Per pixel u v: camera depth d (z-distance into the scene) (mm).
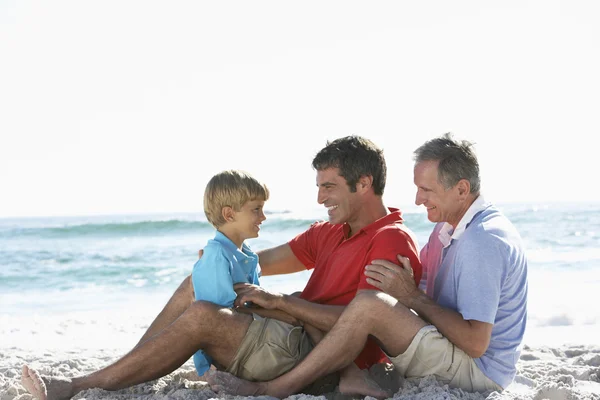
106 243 23453
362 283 3629
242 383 3443
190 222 26297
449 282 3535
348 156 3750
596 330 6516
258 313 3684
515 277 3498
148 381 3699
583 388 3756
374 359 3875
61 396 3492
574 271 13305
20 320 8648
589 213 32469
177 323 3523
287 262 4387
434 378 3508
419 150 3662
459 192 3547
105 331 7645
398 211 3871
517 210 35562
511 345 3568
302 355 3703
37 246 22984
